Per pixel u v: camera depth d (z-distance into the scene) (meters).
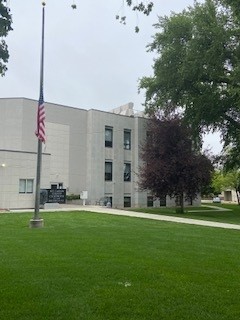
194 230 15.07
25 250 9.35
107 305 4.98
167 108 30.03
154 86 31.72
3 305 4.94
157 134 29.20
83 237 11.99
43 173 30.28
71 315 4.59
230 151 32.62
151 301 5.17
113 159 39.50
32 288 5.77
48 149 35.59
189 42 26.86
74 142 37.59
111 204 38.59
